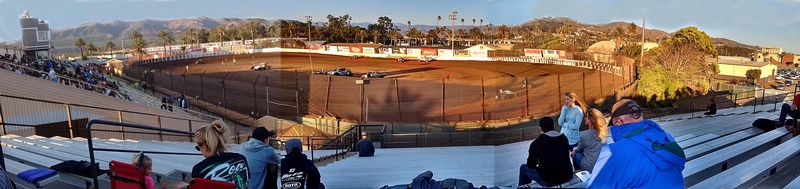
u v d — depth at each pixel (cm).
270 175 292
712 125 501
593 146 284
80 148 603
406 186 318
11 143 595
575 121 374
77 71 1017
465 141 631
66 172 375
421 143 664
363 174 501
